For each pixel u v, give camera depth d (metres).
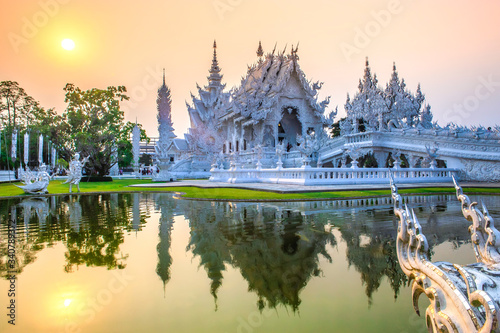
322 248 6.28
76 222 9.74
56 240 7.25
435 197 16.36
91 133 43.09
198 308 3.76
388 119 47.53
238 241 6.93
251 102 47.53
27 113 53.12
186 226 8.77
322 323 3.37
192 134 62.88
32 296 4.13
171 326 3.36
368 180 23.83
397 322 3.36
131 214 11.35
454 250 6.09
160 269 5.16
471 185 22.62
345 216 10.16
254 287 4.39
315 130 49.78
